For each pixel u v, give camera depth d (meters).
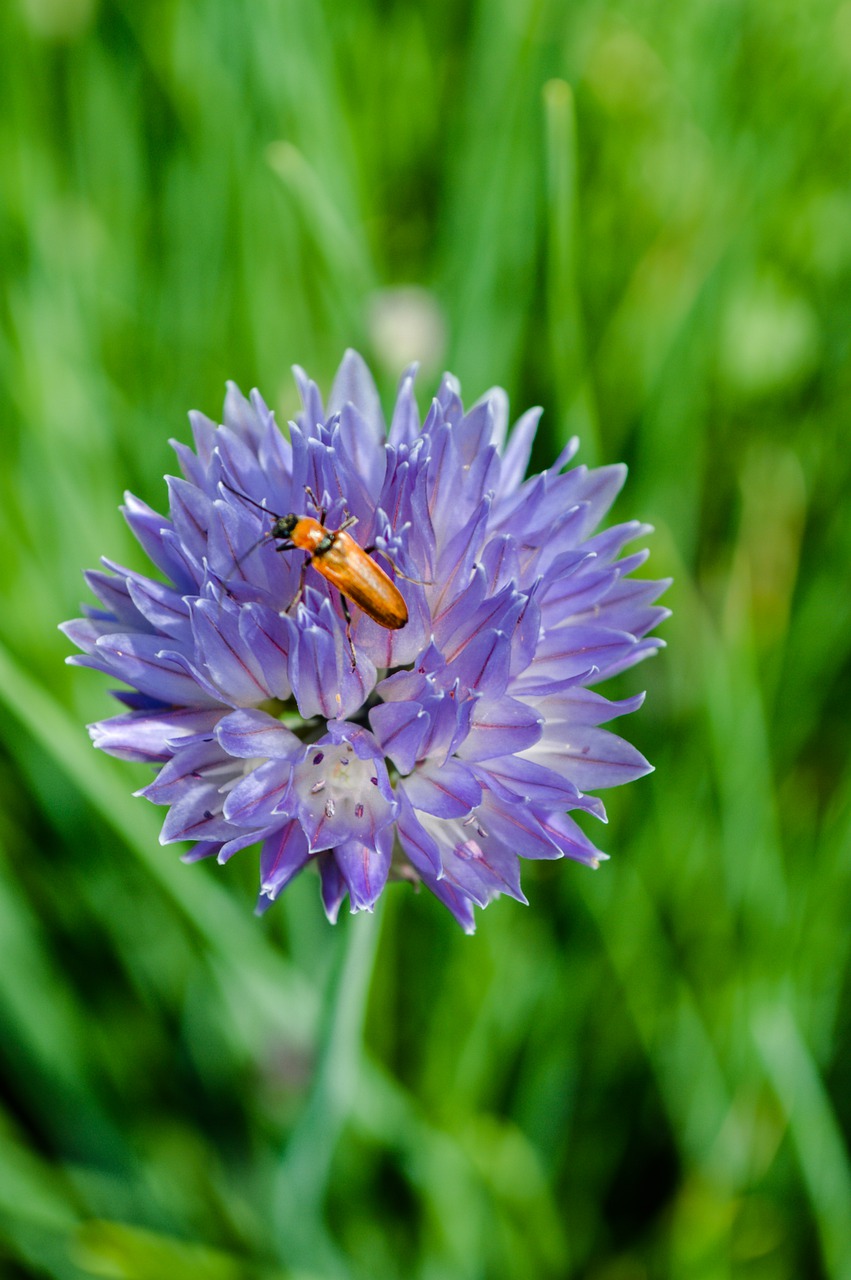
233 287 0.26
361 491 0.19
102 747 0.19
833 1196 0.22
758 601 0.26
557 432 0.25
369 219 0.30
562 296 0.22
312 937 0.23
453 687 0.19
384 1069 0.24
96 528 0.24
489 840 0.19
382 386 0.24
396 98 0.31
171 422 0.26
